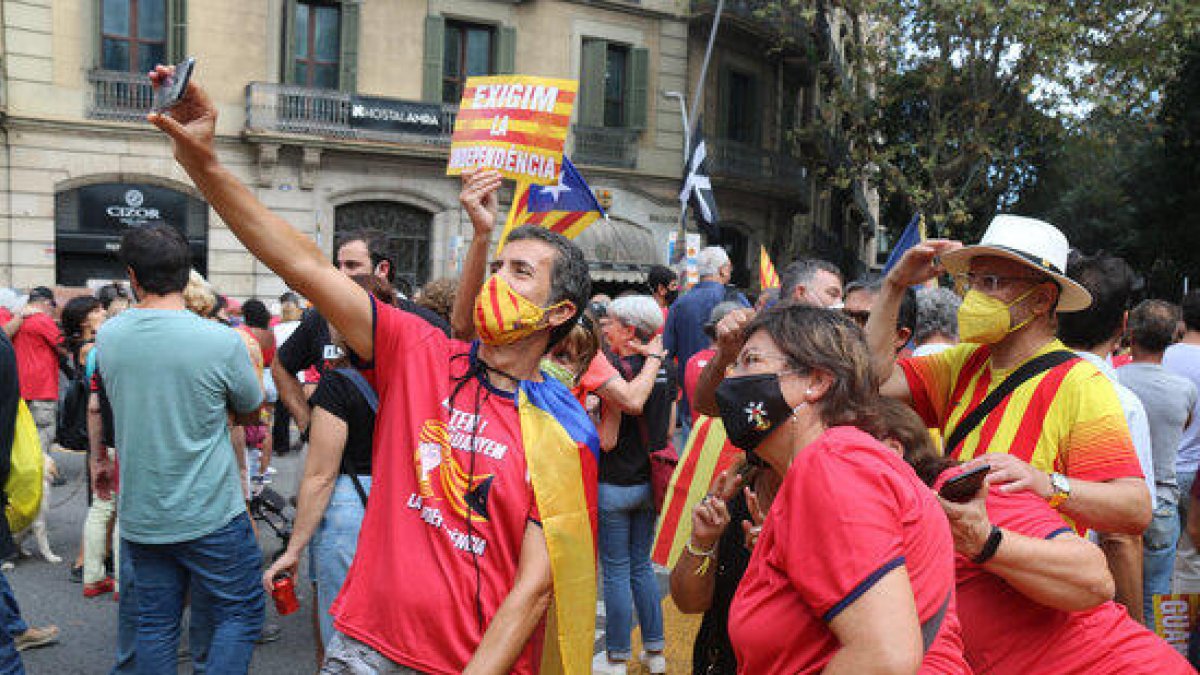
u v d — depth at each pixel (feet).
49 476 21.53
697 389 10.43
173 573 11.80
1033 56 66.74
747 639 5.79
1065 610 6.77
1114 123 73.97
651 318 15.05
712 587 8.60
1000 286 8.41
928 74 71.67
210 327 11.82
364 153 67.15
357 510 11.45
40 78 58.90
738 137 86.38
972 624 7.32
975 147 71.72
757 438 6.39
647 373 14.79
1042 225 8.48
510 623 7.23
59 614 18.06
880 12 73.56
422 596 7.37
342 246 14.19
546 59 73.41
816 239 103.65
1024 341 8.57
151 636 11.67
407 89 69.05
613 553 15.34
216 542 11.66
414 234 70.79
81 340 23.67
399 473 7.70
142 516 11.46
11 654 11.93
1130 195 87.51
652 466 15.15
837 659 5.15
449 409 7.72
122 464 11.53
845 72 101.35
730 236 86.12
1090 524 7.63
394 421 7.83
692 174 45.85
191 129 6.91
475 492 7.51
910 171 77.46
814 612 5.40
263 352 28.02
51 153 59.52
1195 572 14.06
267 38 64.54
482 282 9.50
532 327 7.59
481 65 72.43
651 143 77.97
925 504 5.54
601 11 75.25
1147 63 66.74
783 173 86.79
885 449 5.65
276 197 65.21
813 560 5.31
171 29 61.82
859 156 81.30
